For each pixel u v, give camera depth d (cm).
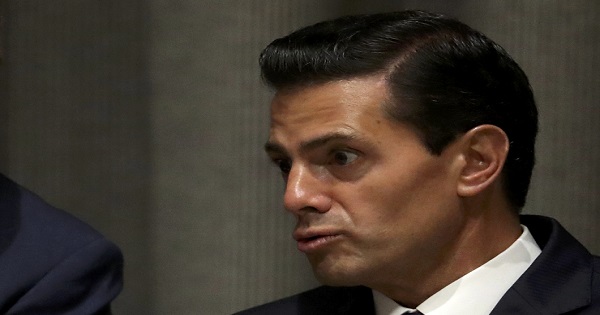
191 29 955
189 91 955
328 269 542
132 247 964
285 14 938
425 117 534
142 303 959
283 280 946
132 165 969
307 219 541
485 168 548
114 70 972
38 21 971
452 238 552
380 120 531
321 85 536
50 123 973
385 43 539
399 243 536
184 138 957
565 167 898
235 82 942
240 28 941
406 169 532
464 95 544
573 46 902
